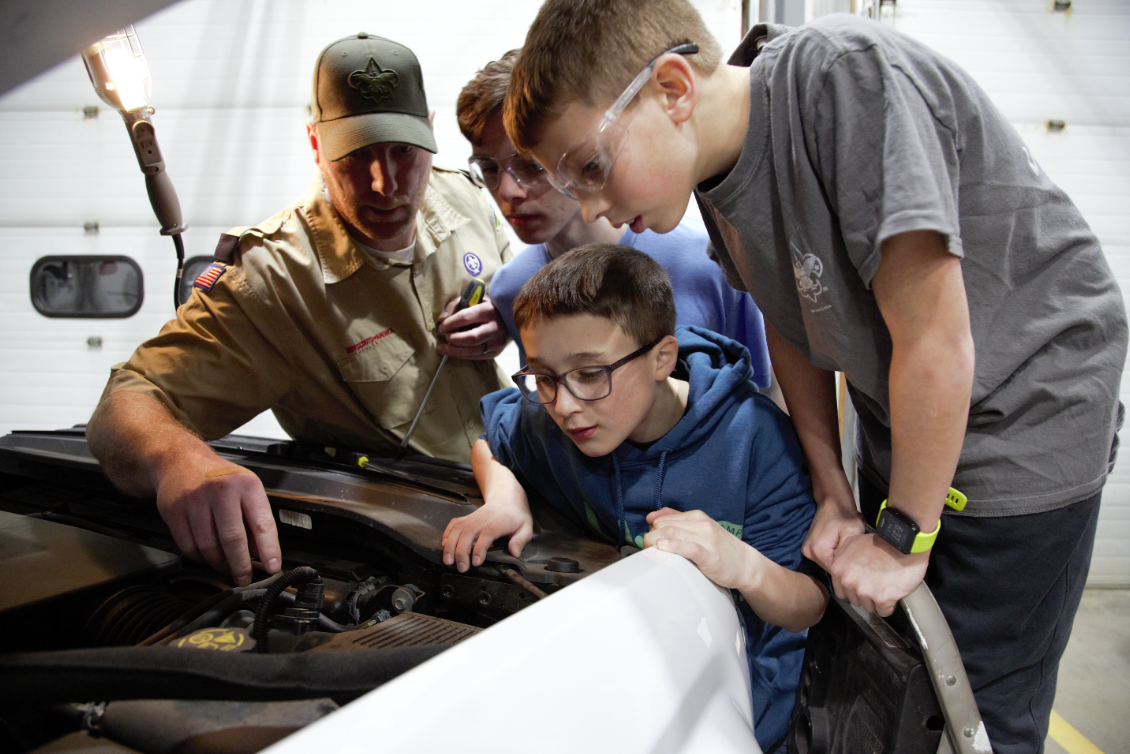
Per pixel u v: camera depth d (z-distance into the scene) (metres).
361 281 1.49
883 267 0.68
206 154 3.17
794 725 0.89
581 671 0.47
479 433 1.69
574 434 0.91
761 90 0.75
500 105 1.19
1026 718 1.03
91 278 3.26
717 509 0.97
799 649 0.98
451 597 0.86
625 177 0.73
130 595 0.72
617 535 1.04
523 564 0.84
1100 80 2.95
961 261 0.79
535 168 1.24
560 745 0.42
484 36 3.16
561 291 0.87
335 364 1.50
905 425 0.72
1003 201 0.77
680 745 0.49
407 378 1.56
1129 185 2.97
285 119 3.15
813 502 0.98
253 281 1.38
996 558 0.94
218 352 1.35
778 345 1.00
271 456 1.30
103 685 0.45
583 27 0.69
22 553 0.76
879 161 0.65
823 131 0.69
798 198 0.74
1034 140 2.99
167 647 0.47
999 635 0.98
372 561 0.98
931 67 0.71
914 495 0.74
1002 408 0.86
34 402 3.35
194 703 0.48
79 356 3.31
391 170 1.30
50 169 3.21
